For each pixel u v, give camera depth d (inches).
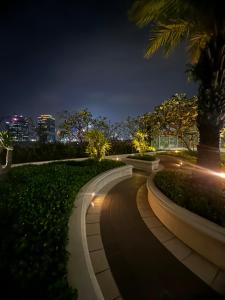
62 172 368.8
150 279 143.3
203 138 236.1
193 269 152.9
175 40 277.9
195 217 173.3
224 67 220.8
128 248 182.1
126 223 233.5
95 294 107.0
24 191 238.5
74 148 674.2
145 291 133.0
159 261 163.2
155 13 236.2
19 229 144.0
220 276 145.1
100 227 223.3
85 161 517.0
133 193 354.3
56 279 100.7
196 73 235.6
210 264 158.4
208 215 172.9
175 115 790.5
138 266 157.3
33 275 100.3
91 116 754.2
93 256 170.2
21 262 106.8
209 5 195.3
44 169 392.5
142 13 238.2
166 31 269.7
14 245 123.0
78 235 164.4
